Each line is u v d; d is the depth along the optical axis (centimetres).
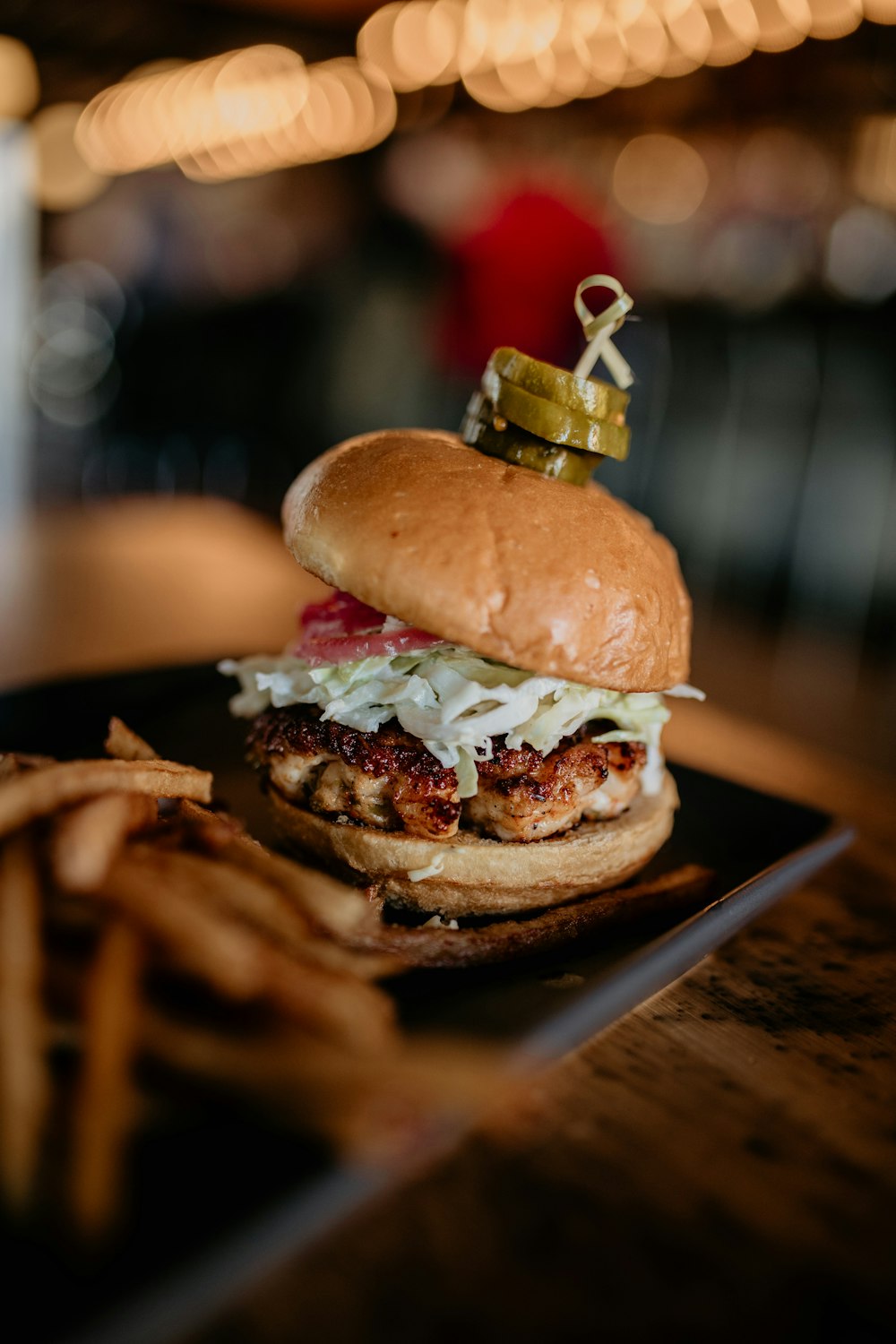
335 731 27
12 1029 17
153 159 171
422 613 24
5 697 35
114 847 20
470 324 102
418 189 139
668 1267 18
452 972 24
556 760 27
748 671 73
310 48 131
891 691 77
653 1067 22
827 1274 18
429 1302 17
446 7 106
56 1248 16
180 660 41
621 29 96
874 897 31
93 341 177
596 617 25
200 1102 18
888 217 103
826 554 96
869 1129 21
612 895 26
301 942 20
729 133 116
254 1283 16
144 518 77
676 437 107
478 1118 20
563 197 100
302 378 160
